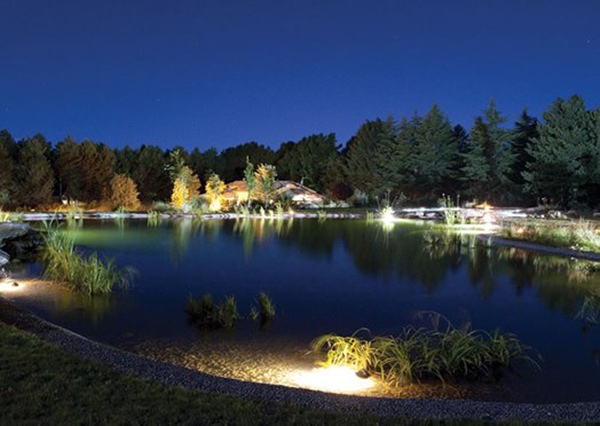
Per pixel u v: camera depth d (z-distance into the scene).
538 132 38.69
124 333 7.41
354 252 15.94
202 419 3.89
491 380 5.93
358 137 51.34
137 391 4.37
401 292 10.39
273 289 10.50
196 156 57.09
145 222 26.66
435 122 43.31
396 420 4.00
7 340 5.55
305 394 4.54
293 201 42.53
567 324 8.29
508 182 39.41
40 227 22.41
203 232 21.70
